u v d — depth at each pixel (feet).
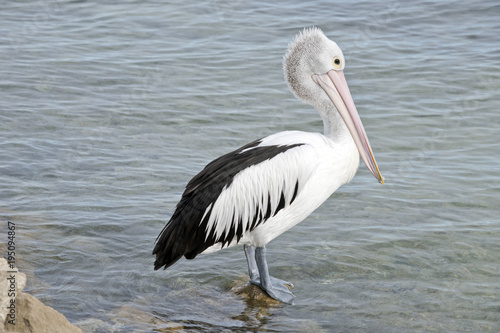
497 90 52.49
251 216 28.99
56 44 61.87
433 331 27.73
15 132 45.78
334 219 36.60
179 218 28.32
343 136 30.50
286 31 64.59
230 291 30.83
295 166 28.66
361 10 69.36
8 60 58.08
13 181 39.47
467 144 44.73
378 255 33.24
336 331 27.86
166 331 27.50
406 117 48.44
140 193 38.78
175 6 71.36
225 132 46.39
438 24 65.87
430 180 40.40
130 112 49.26
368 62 57.82
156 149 44.06
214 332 27.73
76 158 42.57
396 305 29.50
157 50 60.85
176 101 51.08
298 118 48.32
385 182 40.29
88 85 53.83
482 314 28.84
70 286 30.32
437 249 33.63
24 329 25.08
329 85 31.17
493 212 36.99
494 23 65.62
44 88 53.01
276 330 27.91
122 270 31.86
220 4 71.67
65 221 35.50
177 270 32.32
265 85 53.93
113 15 69.15
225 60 58.59
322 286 31.01
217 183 28.53
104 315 28.45
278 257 33.19
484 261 32.65
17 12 69.92
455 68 56.44
